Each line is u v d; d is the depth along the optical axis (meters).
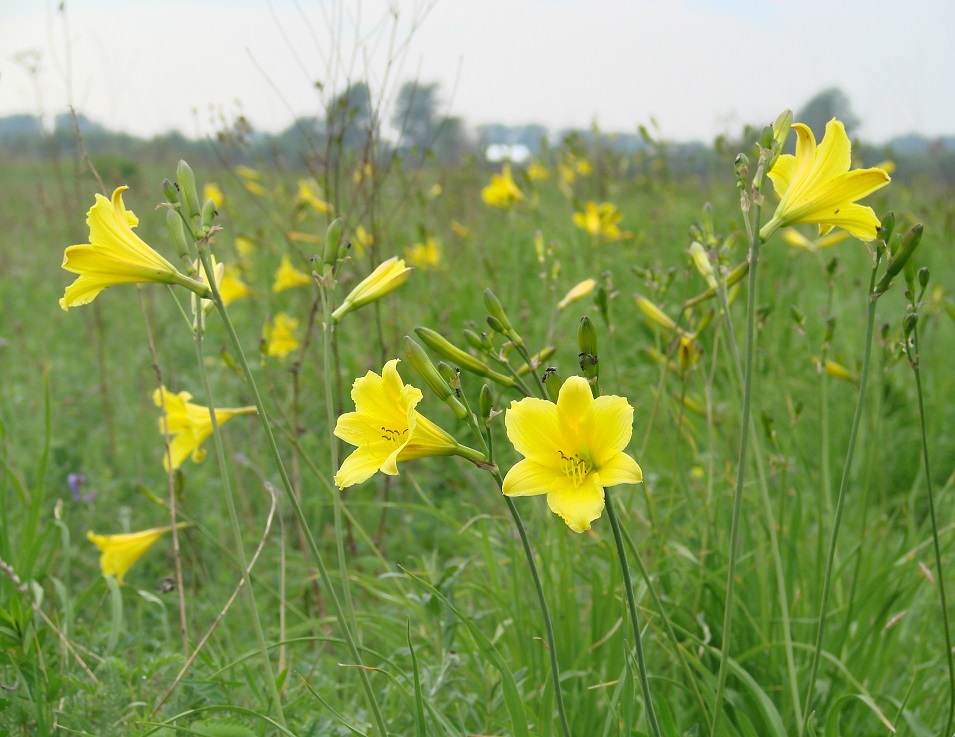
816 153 1.88
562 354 5.17
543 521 3.21
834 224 1.94
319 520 4.23
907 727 2.42
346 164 4.91
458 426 4.62
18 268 8.91
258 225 7.97
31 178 14.95
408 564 3.91
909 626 3.07
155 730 2.03
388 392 1.79
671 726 2.07
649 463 4.12
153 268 1.83
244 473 4.78
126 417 5.43
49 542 3.93
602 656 2.63
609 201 8.24
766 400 4.52
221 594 3.73
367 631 3.23
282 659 2.61
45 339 6.84
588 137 8.24
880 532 3.70
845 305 5.61
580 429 1.64
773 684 2.71
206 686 2.34
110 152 9.98
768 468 3.58
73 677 2.56
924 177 8.04
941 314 5.30
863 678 2.63
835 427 4.53
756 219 1.87
